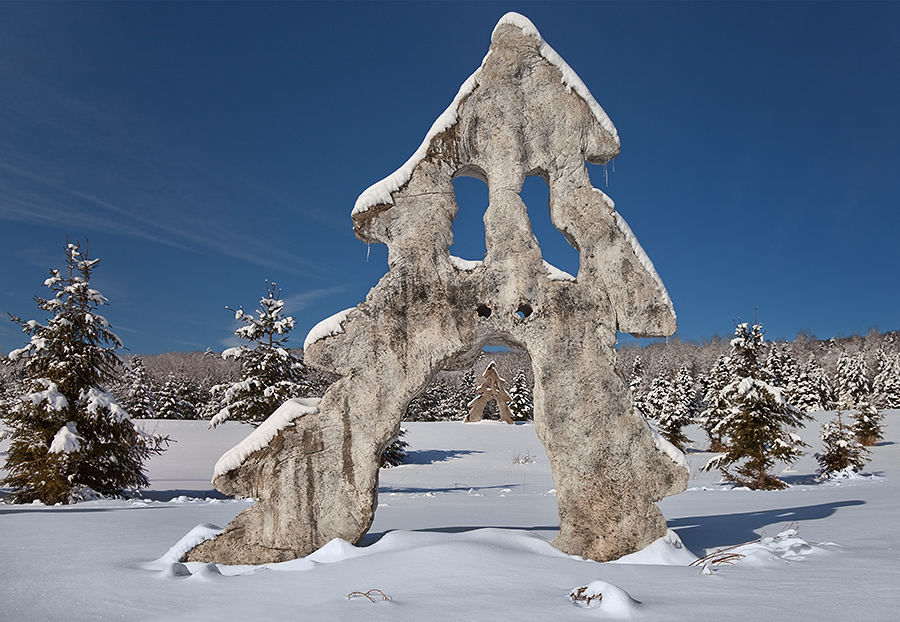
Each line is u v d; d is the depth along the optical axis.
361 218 6.77
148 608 4.05
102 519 8.59
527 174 7.19
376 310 6.53
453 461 26.84
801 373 54.28
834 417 41.62
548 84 7.22
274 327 23.80
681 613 3.71
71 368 15.12
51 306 15.41
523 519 8.86
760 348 19.17
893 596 3.99
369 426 6.32
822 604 3.85
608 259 6.85
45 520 8.32
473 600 4.07
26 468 14.23
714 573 4.89
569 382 6.48
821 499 11.06
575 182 7.07
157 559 5.81
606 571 5.03
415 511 10.16
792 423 18.08
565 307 6.67
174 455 24.05
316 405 6.46
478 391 44.50
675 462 6.30
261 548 6.06
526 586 4.44
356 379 6.42
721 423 18.52
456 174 7.09
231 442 26.94
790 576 4.62
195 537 6.02
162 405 53.34
